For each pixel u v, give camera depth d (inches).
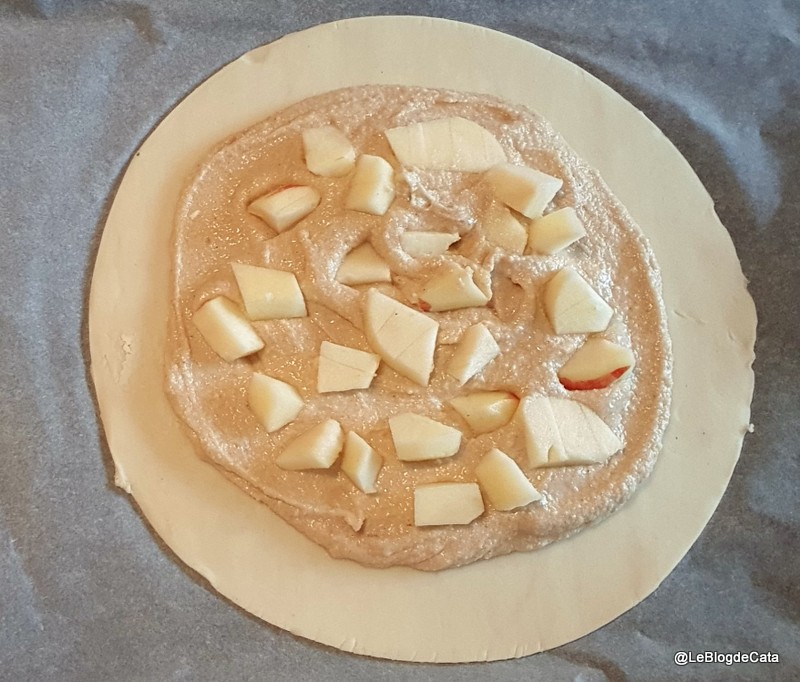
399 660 10.5
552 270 11.0
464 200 11.1
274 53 12.0
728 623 11.1
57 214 11.4
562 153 11.7
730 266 12.1
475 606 10.6
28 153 11.5
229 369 10.6
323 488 10.3
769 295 12.4
